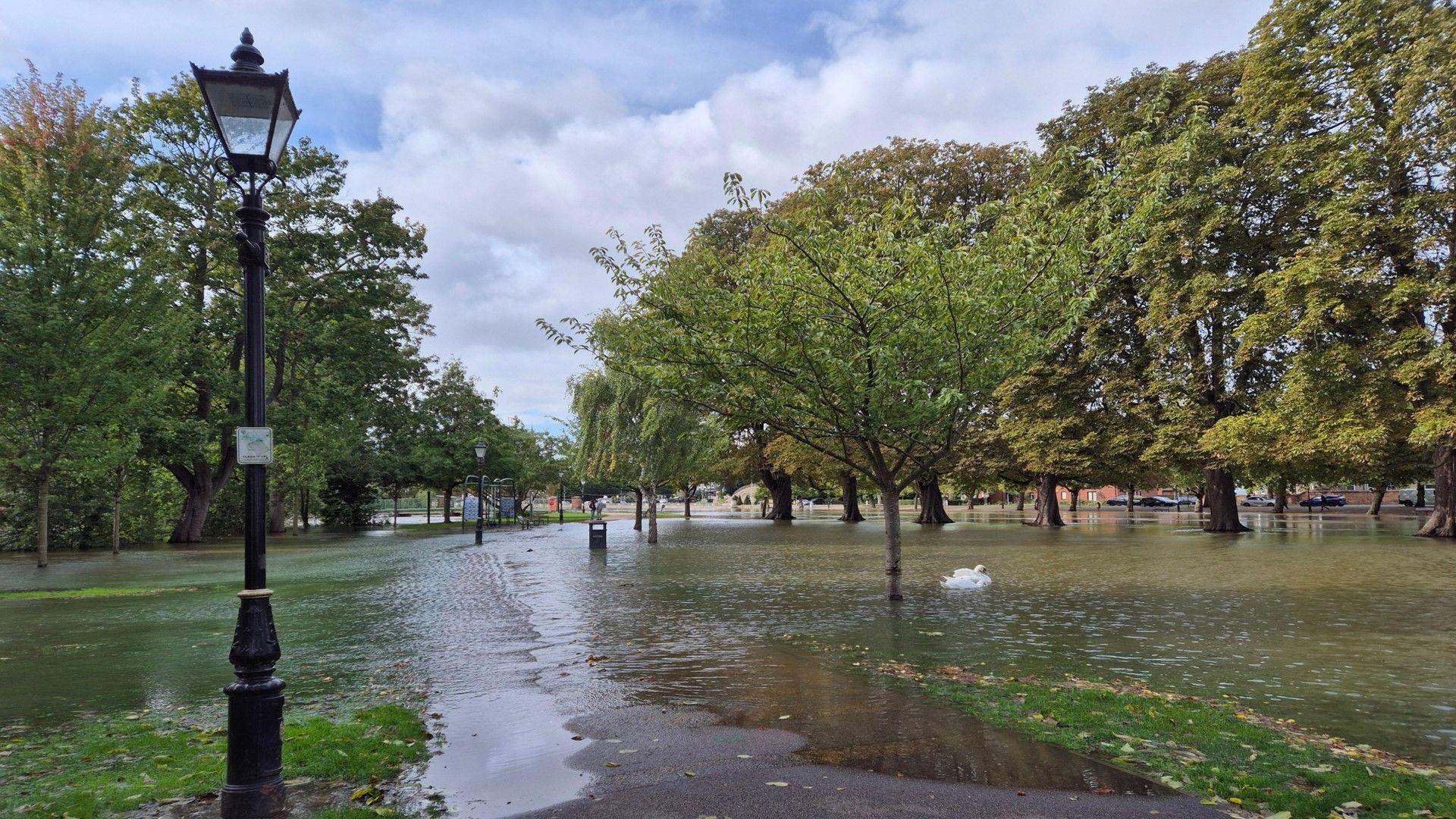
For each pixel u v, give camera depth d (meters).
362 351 39.97
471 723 7.12
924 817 4.93
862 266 12.48
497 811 5.07
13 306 20.67
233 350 38.47
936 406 12.53
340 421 41.94
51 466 22.75
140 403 23.66
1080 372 38.81
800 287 12.51
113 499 33.91
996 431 41.97
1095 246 13.58
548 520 64.44
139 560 27.34
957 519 57.69
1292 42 31.61
